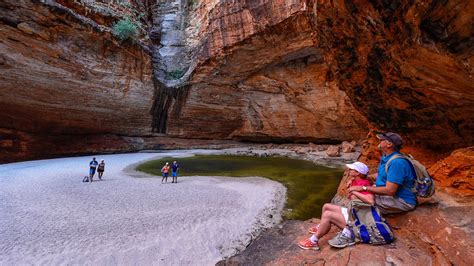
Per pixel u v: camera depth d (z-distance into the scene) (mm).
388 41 5078
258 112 28375
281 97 25500
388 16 4539
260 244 4895
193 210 7977
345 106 21125
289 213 8164
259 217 7711
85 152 21625
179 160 21016
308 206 8836
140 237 6027
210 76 23750
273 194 10227
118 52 19531
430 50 4180
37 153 18781
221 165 18609
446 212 3467
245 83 25469
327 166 18047
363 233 3340
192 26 27719
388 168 3422
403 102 6625
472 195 3764
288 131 27625
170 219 7195
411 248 3166
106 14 19656
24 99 16453
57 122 19484
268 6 16781
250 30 18156
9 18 13453
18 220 6906
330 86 20922
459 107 5438
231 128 30922
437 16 3676
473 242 2895
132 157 21562
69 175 13242
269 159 22250
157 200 9031
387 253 3100
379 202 3547
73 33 16297
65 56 16375
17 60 14547
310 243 3957
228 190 10680
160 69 26391
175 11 29891
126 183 11883
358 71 6957
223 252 5602
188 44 27719
